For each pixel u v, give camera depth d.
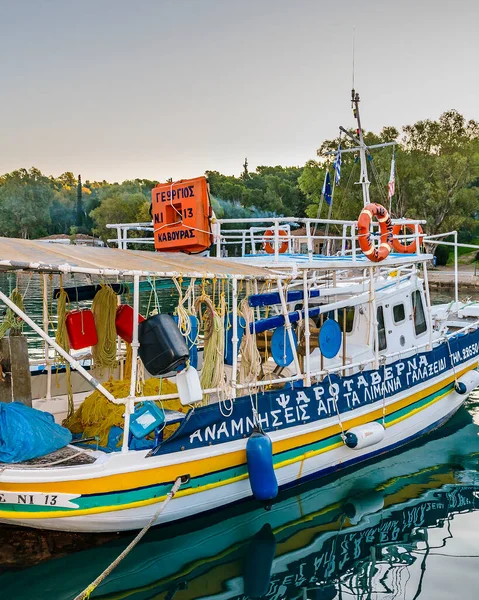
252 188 98.19
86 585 5.51
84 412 6.89
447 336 10.45
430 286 37.94
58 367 8.54
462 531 6.73
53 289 7.62
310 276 10.19
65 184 119.56
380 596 5.47
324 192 11.10
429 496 7.61
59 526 5.88
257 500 7.04
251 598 5.43
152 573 5.78
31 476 5.59
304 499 7.41
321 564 6.03
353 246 8.13
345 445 7.85
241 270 6.82
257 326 6.93
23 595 5.30
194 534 6.54
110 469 5.76
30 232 86.62
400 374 8.76
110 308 7.14
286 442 7.09
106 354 7.16
